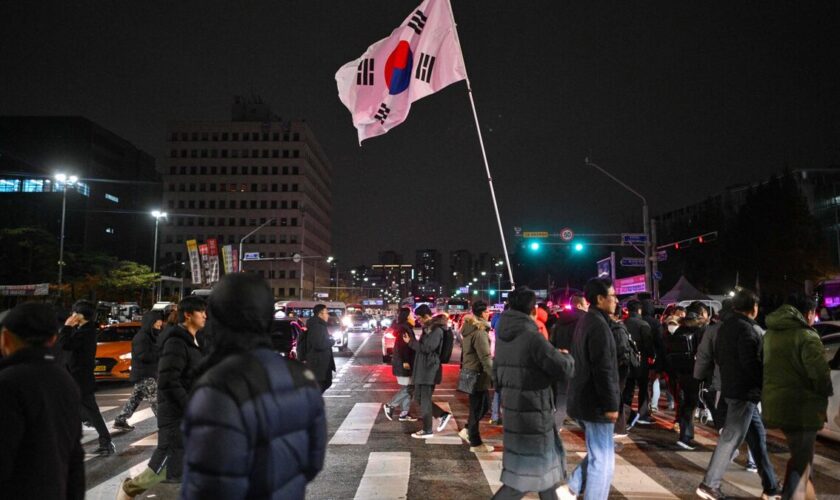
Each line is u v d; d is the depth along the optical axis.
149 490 6.02
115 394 14.04
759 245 46.59
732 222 54.59
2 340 2.88
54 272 56.66
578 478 5.66
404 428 9.59
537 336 4.45
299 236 124.06
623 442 8.57
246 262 123.44
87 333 7.84
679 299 28.47
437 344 8.84
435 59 10.52
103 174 108.88
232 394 1.96
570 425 9.96
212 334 2.26
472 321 8.05
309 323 9.91
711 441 8.69
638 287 34.22
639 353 9.36
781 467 7.18
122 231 114.19
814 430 4.98
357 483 6.49
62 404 2.81
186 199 125.31
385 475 6.79
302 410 2.14
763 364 5.32
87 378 7.79
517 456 4.41
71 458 2.90
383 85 10.64
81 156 103.25
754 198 48.47
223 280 2.25
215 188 125.75
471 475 6.81
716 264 51.81
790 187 46.88
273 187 125.69
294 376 2.19
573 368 4.44
